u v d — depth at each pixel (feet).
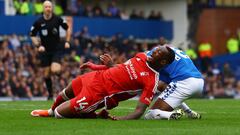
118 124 44.73
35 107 66.03
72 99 48.65
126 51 134.41
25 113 54.95
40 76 117.19
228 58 151.84
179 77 49.14
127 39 140.05
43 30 82.94
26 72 116.57
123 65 48.14
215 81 140.26
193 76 49.29
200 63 142.10
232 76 144.05
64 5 150.41
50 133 39.40
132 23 153.89
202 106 72.13
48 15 82.94
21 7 136.36
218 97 138.72
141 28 155.53
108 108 48.29
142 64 47.65
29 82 115.75
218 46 163.84
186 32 162.20
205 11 163.94
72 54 123.03
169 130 41.16
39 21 82.94
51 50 83.71
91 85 48.03
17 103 75.51
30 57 118.42
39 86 116.67
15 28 134.51
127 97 48.39
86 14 147.43
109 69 48.49
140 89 48.19
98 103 48.06
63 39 114.21
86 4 162.30
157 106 48.98
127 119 47.85
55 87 102.42
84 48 126.82
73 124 44.57
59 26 83.46
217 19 163.94
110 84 47.80
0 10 137.28
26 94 114.93
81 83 49.21
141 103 47.83
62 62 119.24
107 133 39.37
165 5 164.14
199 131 40.78
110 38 149.79
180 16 162.30
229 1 169.68
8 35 133.28
